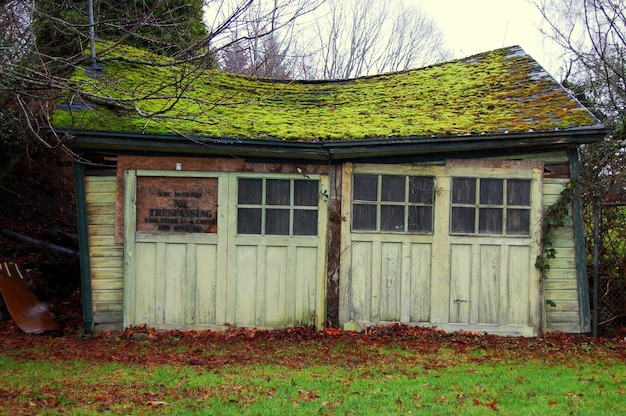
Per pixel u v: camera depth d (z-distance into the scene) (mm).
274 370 6523
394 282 8336
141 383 5977
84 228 8273
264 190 8320
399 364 6812
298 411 5160
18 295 9195
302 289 8328
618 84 12594
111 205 8336
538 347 7738
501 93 9703
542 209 8305
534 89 9516
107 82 7301
